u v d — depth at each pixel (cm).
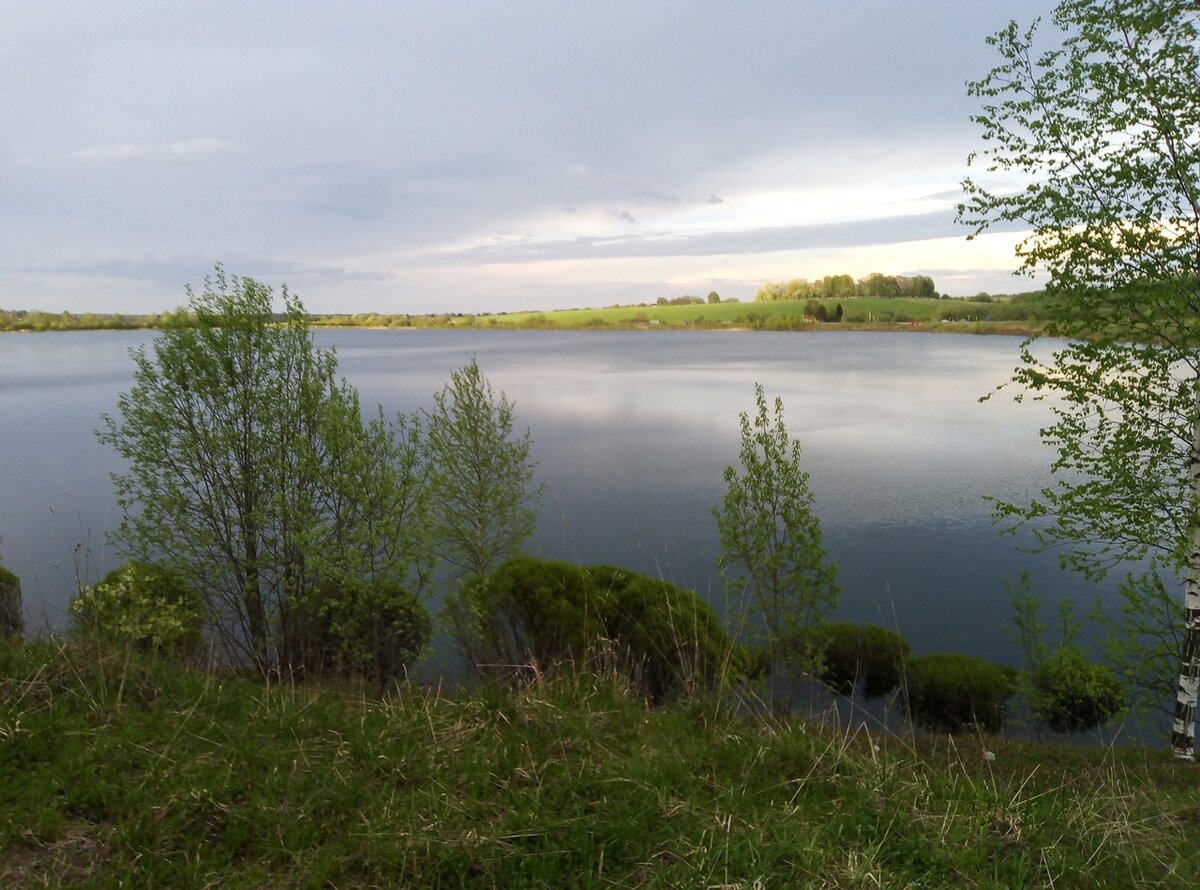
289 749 414
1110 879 355
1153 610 970
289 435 962
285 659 841
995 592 1994
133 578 791
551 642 806
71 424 5056
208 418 966
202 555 962
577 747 437
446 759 410
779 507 880
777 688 880
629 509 2827
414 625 832
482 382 1599
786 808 389
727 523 895
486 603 823
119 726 416
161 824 334
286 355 992
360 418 903
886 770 451
